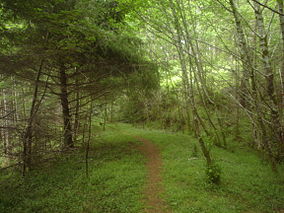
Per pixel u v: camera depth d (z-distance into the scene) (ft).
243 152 29.89
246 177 20.20
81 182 20.47
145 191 18.66
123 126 71.92
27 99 30.17
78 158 29.45
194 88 43.19
